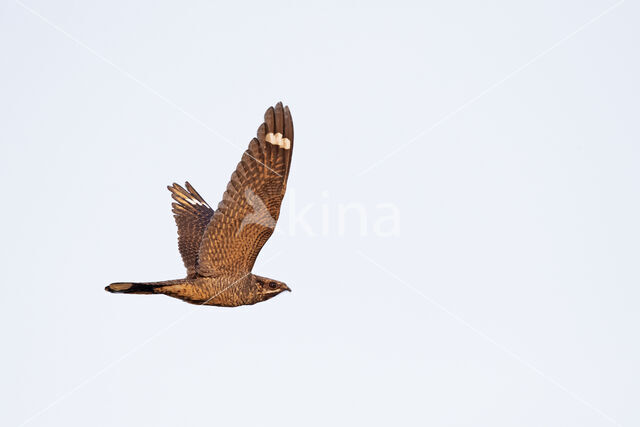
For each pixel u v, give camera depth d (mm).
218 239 12938
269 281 13500
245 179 12805
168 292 12969
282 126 12961
